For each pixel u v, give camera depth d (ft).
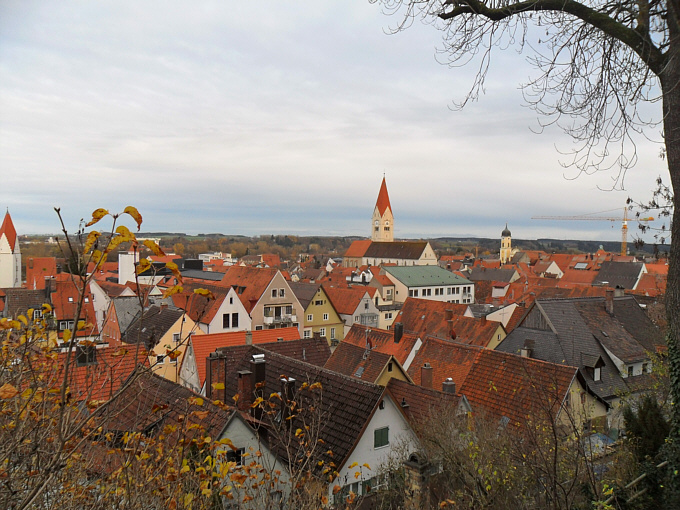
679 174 25.31
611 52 25.12
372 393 57.36
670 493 29.84
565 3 23.02
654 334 98.63
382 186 540.93
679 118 24.09
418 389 68.59
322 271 372.79
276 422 52.44
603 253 425.69
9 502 15.96
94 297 162.30
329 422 56.59
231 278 186.19
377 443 56.39
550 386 61.57
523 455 29.30
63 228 13.33
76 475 19.07
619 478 35.60
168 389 46.01
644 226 41.39
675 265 27.86
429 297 284.41
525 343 99.71
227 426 44.80
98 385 27.84
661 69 24.07
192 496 20.20
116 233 13.74
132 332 118.01
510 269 359.87
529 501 30.27
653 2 23.63
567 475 31.68
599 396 81.56
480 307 186.80
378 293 231.71
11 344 19.03
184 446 21.12
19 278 260.21
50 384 18.66
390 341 120.26
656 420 38.14
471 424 46.34
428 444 49.55
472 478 34.42
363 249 485.97
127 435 21.77
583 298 112.06
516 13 25.07
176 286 15.29
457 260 578.66
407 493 41.19
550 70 26.43
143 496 19.69
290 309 176.35
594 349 94.32
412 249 444.14
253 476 27.32
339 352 96.32
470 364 91.30
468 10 25.18
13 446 16.10
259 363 58.95
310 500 27.02
